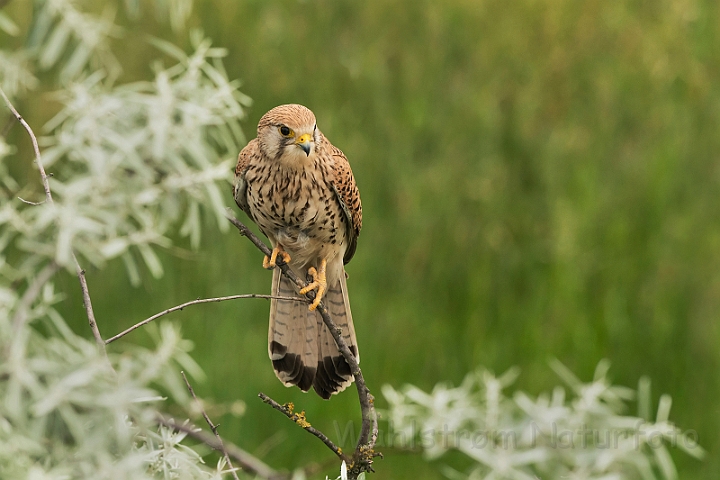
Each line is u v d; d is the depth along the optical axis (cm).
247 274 1084
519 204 1241
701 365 1130
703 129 1331
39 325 818
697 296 1188
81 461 519
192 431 636
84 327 991
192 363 696
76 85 696
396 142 1237
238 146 938
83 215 630
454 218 1202
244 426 980
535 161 1266
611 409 895
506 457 783
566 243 1191
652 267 1205
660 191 1262
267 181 754
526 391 1084
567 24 1358
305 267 795
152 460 561
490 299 1159
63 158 815
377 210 1203
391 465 973
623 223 1237
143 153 685
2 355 537
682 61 1370
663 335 1145
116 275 1029
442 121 1269
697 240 1234
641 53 1357
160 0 810
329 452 977
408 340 1107
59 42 739
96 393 533
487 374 909
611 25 1370
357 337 1095
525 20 1354
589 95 1327
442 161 1245
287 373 765
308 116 746
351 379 766
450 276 1170
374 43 1292
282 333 768
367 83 1265
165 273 1053
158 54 1134
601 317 1155
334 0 1307
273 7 1275
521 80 1316
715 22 1409
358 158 1215
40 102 970
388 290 1154
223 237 1088
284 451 973
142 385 583
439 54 1309
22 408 530
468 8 1343
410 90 1277
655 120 1319
